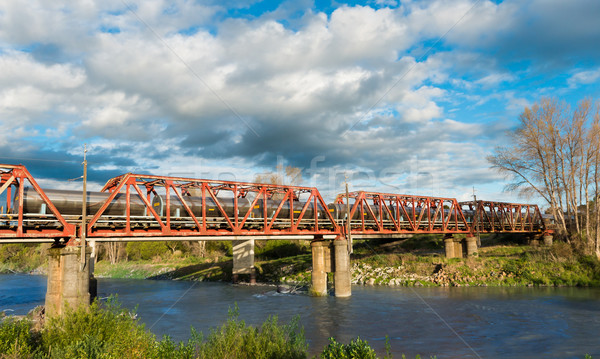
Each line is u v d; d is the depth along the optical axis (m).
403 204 54.75
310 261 68.81
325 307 38.09
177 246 102.31
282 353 13.03
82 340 13.59
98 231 31.16
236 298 46.12
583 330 27.22
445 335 26.91
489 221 69.44
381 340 25.94
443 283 51.12
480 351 23.22
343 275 45.00
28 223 30.20
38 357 13.32
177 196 35.47
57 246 29.83
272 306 39.53
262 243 84.69
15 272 96.25
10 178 27.19
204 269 76.31
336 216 49.03
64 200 30.66
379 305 38.41
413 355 22.61
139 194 33.06
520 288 46.53
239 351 12.98
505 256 59.16
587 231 53.12
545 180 56.91
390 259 62.50
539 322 29.77
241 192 42.78
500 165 59.28
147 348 13.09
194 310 38.44
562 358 21.75
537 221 82.62
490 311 34.03
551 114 56.25
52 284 28.83
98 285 65.75
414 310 35.56
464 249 65.00
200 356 12.95
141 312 37.81
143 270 86.00
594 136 52.12
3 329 15.49
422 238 81.50
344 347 11.70
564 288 45.44
